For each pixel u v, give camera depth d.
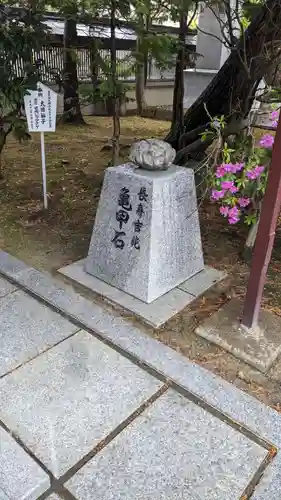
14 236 3.24
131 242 2.32
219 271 2.73
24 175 4.65
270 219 1.82
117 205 2.33
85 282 2.55
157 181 2.14
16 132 3.99
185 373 1.88
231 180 2.25
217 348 2.07
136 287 2.37
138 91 9.48
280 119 1.64
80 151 5.89
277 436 1.59
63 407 1.70
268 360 1.96
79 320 2.22
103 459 1.50
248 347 2.03
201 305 2.39
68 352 2.00
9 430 1.59
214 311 2.34
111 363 1.94
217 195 2.33
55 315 2.27
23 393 1.75
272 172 1.74
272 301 2.43
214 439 1.59
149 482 1.43
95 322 2.20
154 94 10.80
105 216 2.43
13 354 1.97
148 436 1.59
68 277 2.61
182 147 3.82
